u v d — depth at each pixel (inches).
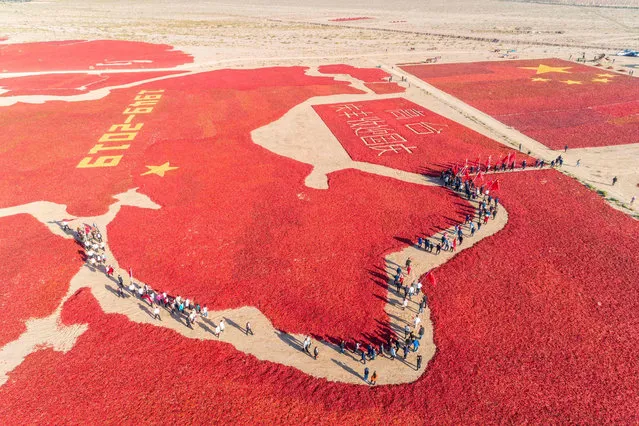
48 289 1646.2
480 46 6200.8
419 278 1680.6
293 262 1776.6
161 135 3056.1
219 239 1929.1
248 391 1250.6
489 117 3378.4
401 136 3014.3
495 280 1663.4
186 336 1438.2
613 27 7504.9
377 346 1396.4
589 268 1717.5
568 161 2623.0
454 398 1224.2
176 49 6053.2
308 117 3412.9
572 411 1181.7
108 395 1234.6
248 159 2694.4
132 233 1973.4
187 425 1152.2
